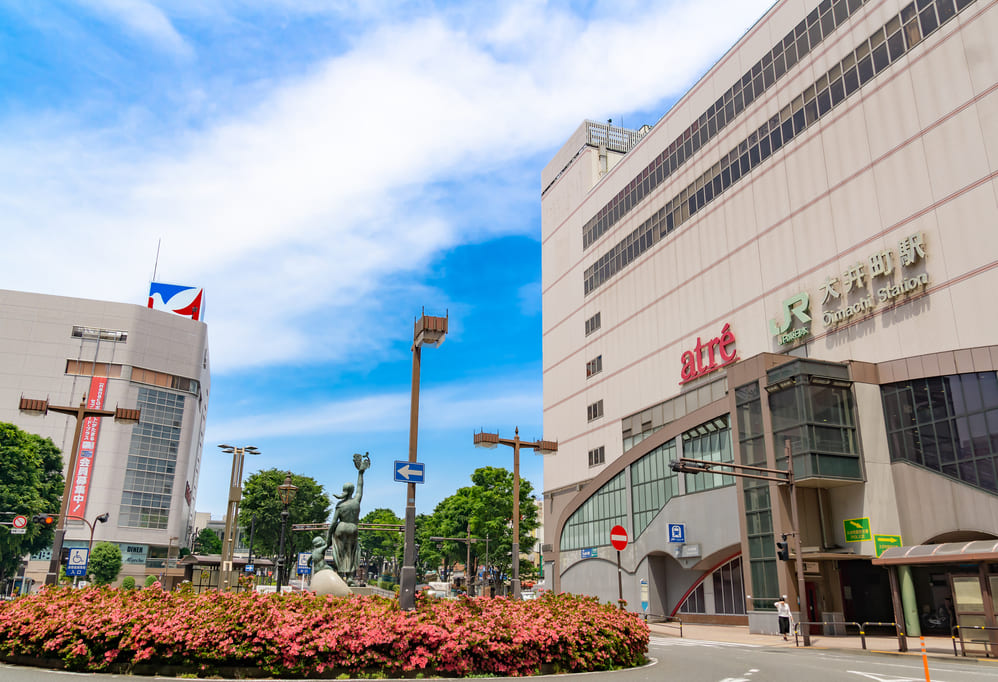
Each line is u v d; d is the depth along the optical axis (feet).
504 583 248.32
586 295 200.34
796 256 124.16
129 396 296.10
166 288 333.62
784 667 54.13
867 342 108.27
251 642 40.73
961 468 90.84
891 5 110.52
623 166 188.03
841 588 103.30
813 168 122.62
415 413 52.47
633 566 149.28
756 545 107.04
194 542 416.67
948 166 98.68
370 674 40.88
